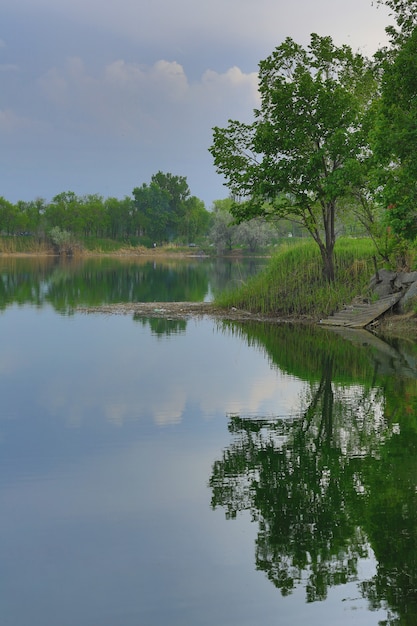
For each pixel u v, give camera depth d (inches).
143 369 764.0
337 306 1270.9
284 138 1272.1
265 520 347.3
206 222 7431.1
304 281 1406.3
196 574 293.9
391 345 951.0
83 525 341.4
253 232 4734.3
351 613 264.7
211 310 1429.6
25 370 756.0
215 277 2642.7
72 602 271.1
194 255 5698.8
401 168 1092.5
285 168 1294.3
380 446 472.4
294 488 393.4
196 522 345.4
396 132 926.4
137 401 607.5
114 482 401.4
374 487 391.9
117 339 1006.4
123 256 5556.1
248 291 1455.5
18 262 4035.4
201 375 729.0
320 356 855.1
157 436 498.0
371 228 1342.3
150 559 307.1
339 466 428.1
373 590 280.1
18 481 402.6
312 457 448.5
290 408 583.2
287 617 262.8
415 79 920.9
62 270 3132.4
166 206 6988.2
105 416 554.6
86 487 393.4
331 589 282.2
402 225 991.0
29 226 5728.3
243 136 1349.7
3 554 310.7
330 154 1284.4
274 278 1455.5
